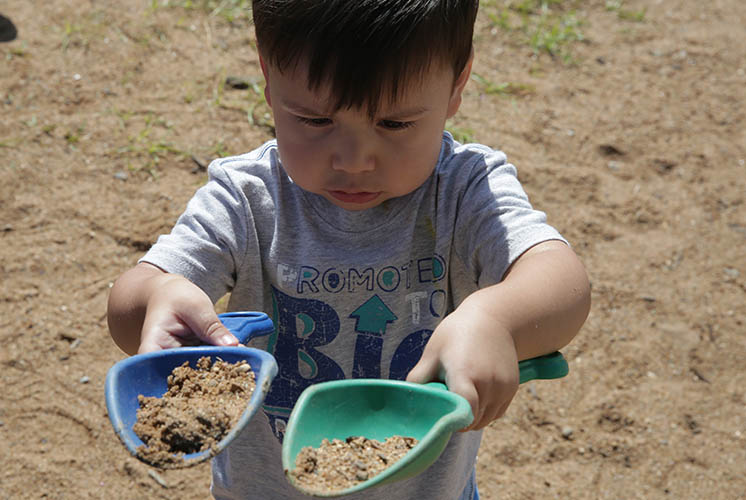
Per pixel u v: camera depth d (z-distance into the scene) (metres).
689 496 2.26
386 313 1.42
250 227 1.40
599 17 4.45
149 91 3.42
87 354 2.47
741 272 3.01
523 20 4.25
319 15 1.11
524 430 2.41
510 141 3.44
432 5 1.14
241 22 3.88
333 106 1.15
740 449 2.39
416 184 1.26
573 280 1.22
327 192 1.26
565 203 3.20
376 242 1.40
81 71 3.46
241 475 1.56
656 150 3.53
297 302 1.42
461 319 1.10
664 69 4.07
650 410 2.49
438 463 1.48
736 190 3.36
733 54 4.23
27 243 2.77
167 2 3.90
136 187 2.99
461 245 1.40
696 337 2.75
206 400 1.03
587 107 3.73
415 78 1.15
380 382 1.06
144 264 1.32
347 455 1.00
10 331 2.50
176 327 1.14
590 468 2.32
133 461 2.21
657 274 2.97
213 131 3.25
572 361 2.64
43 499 2.11
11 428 2.25
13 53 3.49
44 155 3.08
